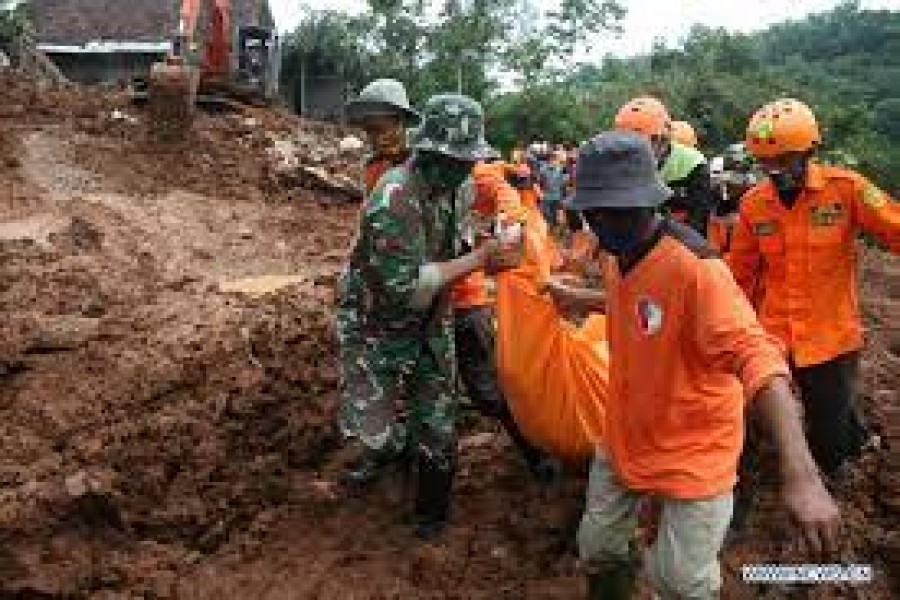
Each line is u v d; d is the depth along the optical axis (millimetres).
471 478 6191
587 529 4551
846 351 5562
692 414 4039
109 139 15625
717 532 4094
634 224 3877
